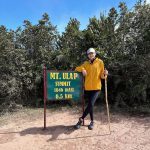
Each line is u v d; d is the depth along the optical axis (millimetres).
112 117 3873
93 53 3365
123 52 4664
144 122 3625
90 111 3363
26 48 5000
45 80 3373
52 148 2852
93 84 3334
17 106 4422
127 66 4445
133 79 4434
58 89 3414
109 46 4676
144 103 4434
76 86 3480
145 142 2945
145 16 4637
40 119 3840
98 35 4723
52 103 4703
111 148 2818
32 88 4703
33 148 2861
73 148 2840
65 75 3439
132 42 4660
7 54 4539
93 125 3412
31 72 4746
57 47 5156
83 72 3352
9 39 4699
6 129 3441
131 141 2984
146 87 4266
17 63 4680
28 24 5027
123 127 3432
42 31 4996
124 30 4727
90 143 2953
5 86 4402
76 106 4516
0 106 4371
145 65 4391
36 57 4957
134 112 4133
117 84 4461
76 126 3383
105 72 3359
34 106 4629
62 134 3215
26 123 3672
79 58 4801
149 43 4555
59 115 4035
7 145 2945
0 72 4535
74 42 4910
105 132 3260
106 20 4891
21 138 3123
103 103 4609
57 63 4887
